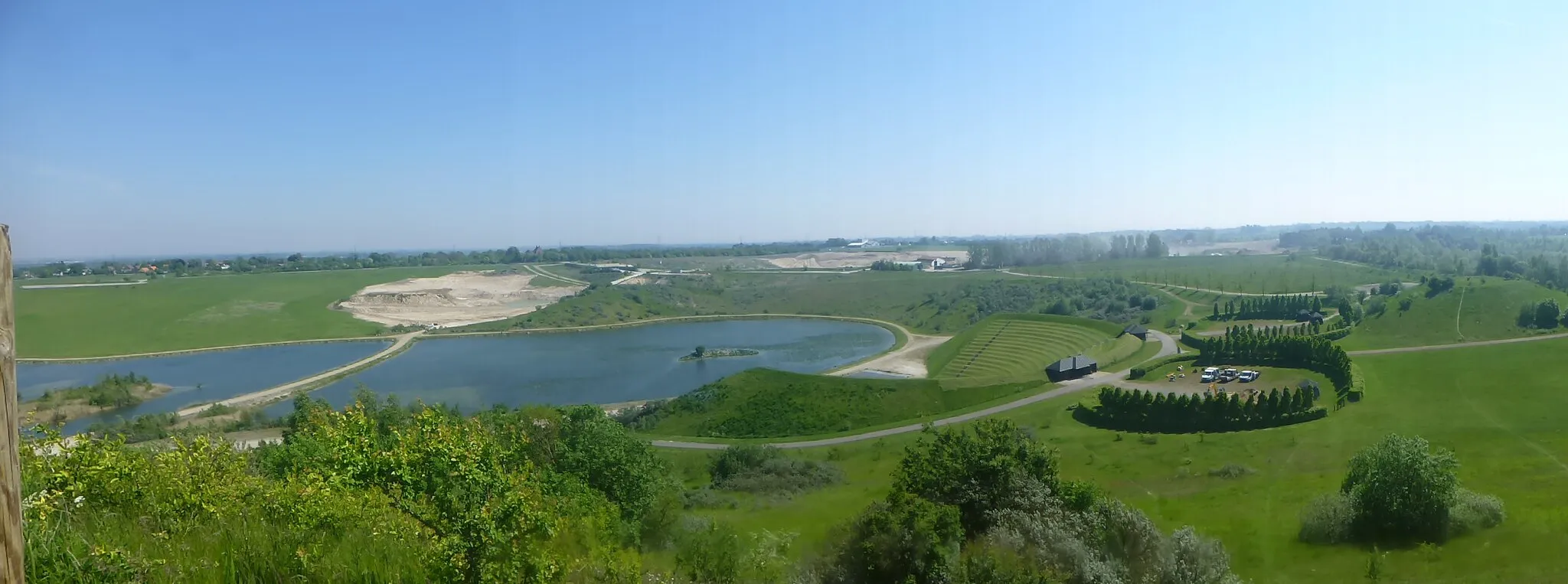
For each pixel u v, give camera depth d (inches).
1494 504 1047.0
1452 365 2903.5
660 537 1023.0
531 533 382.0
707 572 781.9
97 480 374.0
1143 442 2332.7
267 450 1056.8
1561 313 3745.1
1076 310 6151.6
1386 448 1073.5
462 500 360.8
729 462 2246.6
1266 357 3432.6
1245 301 5236.2
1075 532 765.3
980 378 3651.6
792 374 3772.1
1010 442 1018.1
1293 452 1957.4
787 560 840.3
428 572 329.4
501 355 5423.2
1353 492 1101.1
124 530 311.1
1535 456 1561.3
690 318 7377.0
